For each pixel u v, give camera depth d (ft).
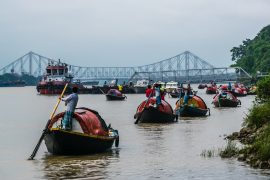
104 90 445.78
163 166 61.93
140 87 438.81
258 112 85.05
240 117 138.62
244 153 64.23
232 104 193.88
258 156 60.64
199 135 93.09
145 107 120.47
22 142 89.40
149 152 73.10
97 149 73.10
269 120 82.74
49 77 415.85
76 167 62.44
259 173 55.67
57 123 77.00
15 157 71.26
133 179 55.31
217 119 131.44
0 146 83.82
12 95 475.31
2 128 118.32
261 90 96.68
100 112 175.73
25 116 165.89
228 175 55.52
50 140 70.74
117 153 72.74
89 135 70.95
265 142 62.34
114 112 175.63
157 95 121.80
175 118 128.98
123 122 126.41
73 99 72.95
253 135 79.05
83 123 72.95
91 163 64.95
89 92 449.06
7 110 208.03
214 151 71.36
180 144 80.79
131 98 334.85
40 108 224.53
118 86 444.55
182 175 56.59
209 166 60.59
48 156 71.20
